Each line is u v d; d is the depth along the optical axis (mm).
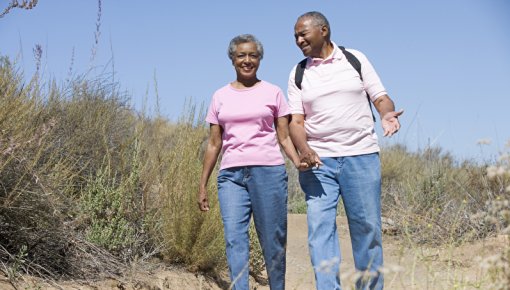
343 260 7852
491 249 4250
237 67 4781
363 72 4680
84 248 5203
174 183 6145
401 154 12992
